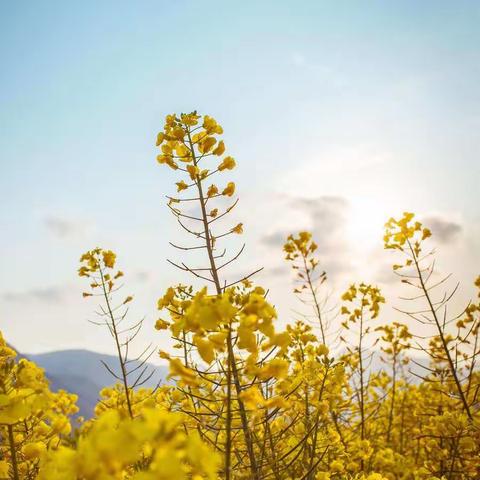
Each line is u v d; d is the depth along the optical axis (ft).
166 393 15.70
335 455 17.29
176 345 12.79
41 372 8.55
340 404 17.95
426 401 29.43
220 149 13.61
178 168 13.69
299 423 14.44
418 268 20.01
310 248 26.08
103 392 20.57
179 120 14.07
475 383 22.03
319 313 24.40
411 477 21.80
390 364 29.30
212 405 13.15
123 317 18.03
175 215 12.97
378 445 27.07
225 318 6.66
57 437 9.06
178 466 3.76
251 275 10.91
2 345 11.62
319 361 15.37
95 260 20.21
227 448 6.67
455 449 18.26
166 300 11.77
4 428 9.57
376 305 24.97
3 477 8.50
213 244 12.17
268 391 9.28
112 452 3.89
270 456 11.53
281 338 6.86
